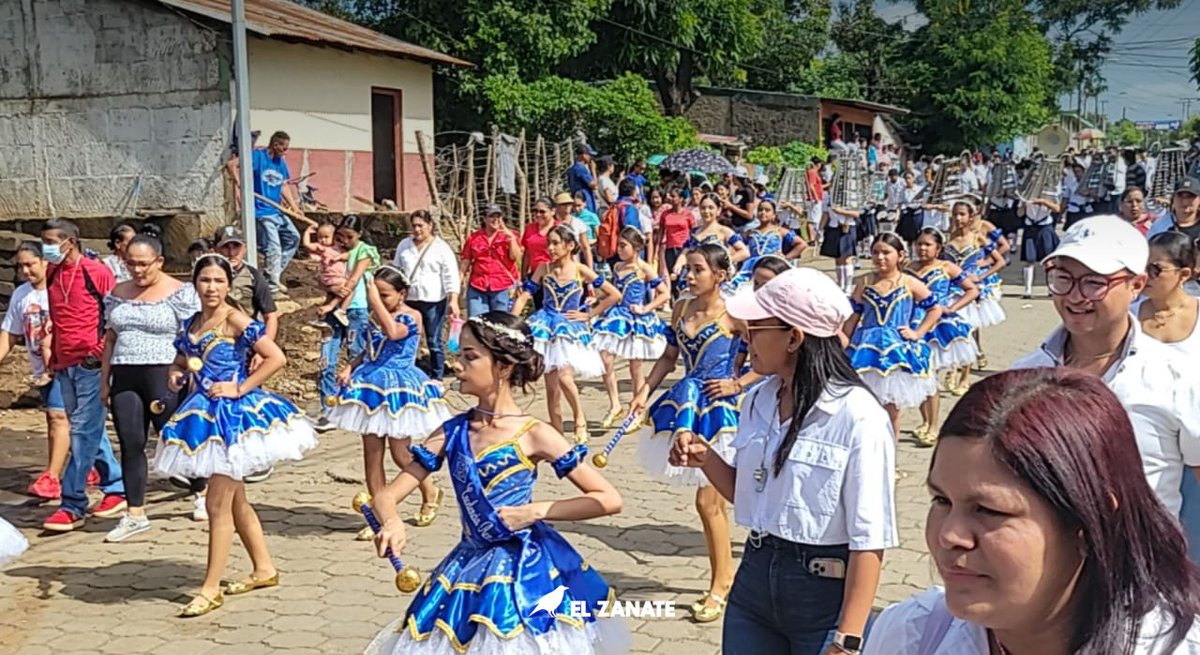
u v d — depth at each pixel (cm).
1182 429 349
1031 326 1548
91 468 754
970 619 174
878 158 3192
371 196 1939
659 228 1616
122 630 582
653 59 2764
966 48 4138
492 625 380
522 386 422
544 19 2462
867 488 322
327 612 603
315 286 1505
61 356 745
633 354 985
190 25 1619
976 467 171
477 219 2053
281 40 1680
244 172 1238
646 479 843
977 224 1198
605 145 2477
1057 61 5128
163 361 718
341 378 721
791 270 351
